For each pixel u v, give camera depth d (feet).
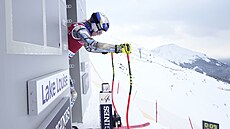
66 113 6.12
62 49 7.00
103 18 8.80
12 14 2.74
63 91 6.39
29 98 3.23
